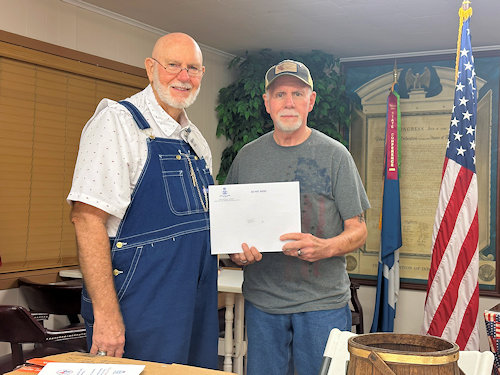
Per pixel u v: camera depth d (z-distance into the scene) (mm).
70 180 4211
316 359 2271
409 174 5516
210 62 5504
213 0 4102
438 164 5414
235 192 2123
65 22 4070
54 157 4082
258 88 5402
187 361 1976
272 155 2426
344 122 5605
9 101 3766
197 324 2086
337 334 1447
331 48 5414
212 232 2105
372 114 5688
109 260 1793
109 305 1773
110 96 4504
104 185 1774
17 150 3832
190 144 2068
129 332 1823
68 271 4070
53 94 4055
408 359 893
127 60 4594
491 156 5227
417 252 5465
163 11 4367
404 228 5520
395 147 5352
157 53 1982
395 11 4270
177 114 2045
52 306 3277
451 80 5391
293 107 2312
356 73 5750
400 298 5512
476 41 5094
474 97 3871
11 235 3812
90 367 1206
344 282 2396
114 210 1775
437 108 5438
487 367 1249
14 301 3783
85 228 1771
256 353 2375
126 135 1844
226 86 5754
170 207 1911
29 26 3816
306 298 2303
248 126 5504
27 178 3904
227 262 4762
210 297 2123
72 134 4211
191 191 2008
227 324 3520
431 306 3941
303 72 2326
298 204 2150
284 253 2303
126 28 4566
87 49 4250
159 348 1858
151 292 1843
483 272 5234
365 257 5660
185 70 1957
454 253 3873
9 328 2629
